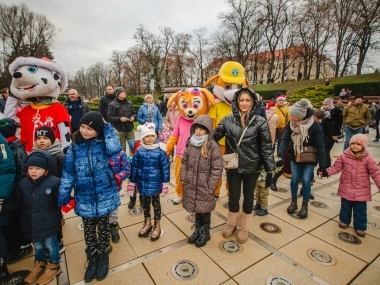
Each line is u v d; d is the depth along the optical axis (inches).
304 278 86.9
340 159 122.1
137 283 83.9
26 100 118.1
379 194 168.1
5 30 1294.3
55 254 87.5
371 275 88.9
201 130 103.7
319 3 1110.4
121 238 111.5
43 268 88.5
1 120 90.5
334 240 111.2
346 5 1024.2
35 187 83.3
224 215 135.0
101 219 89.2
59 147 100.5
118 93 207.0
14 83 112.6
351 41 1142.3
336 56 1159.0
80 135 84.7
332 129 197.6
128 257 97.7
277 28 1337.4
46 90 113.2
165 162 110.0
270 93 1076.5
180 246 105.5
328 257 98.7
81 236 114.0
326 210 142.6
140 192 109.0
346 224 121.1
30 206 82.7
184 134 144.8
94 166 85.5
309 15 1157.7
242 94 101.7
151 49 1669.5
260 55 1605.6
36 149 87.7
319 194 167.2
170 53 1712.6
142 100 1013.2
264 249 103.6
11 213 92.7
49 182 84.8
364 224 114.1
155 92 1651.1
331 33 1159.6
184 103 144.5
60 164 98.5
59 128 116.4
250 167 102.7
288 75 2054.6
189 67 1806.1
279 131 202.4
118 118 205.9
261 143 103.2
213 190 103.0
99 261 88.3
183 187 108.0
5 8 1286.9
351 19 1031.0
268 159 102.2
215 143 105.8
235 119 105.0
